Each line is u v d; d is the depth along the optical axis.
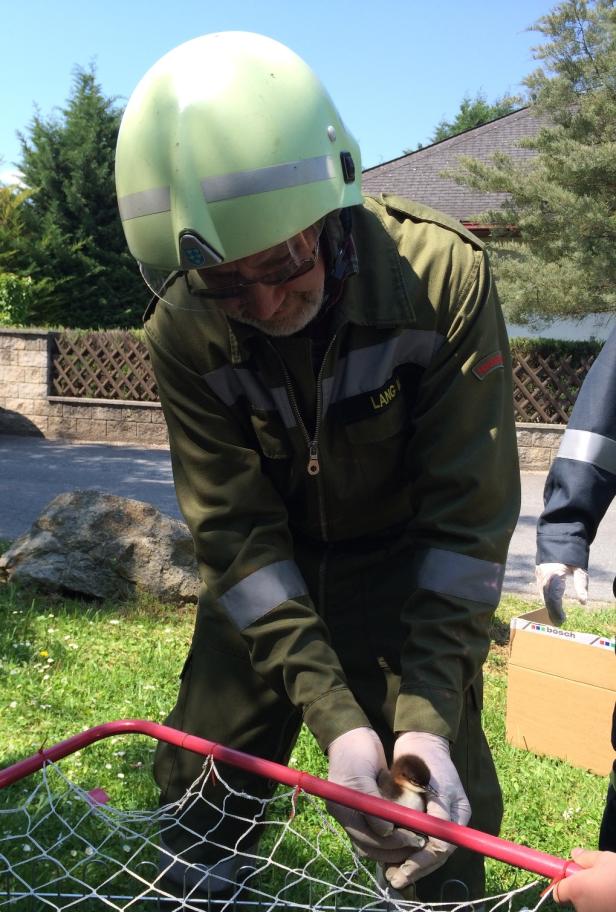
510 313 12.55
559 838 3.20
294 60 1.76
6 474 10.62
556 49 12.74
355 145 1.88
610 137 12.71
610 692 3.74
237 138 1.63
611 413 2.29
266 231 1.63
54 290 23.56
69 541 5.68
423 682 1.79
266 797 2.26
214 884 2.19
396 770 1.64
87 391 13.96
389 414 1.96
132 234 1.77
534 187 12.67
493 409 1.92
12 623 5.04
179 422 2.05
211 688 2.22
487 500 1.90
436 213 2.03
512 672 3.98
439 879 1.97
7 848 2.82
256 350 1.93
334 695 1.80
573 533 2.30
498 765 3.74
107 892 2.64
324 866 2.83
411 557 2.19
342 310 1.86
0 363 14.01
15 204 23.20
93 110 25.17
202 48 1.72
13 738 3.67
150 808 3.16
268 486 2.06
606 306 12.30
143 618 5.34
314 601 2.23
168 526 5.83
